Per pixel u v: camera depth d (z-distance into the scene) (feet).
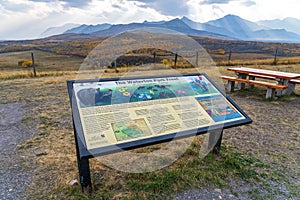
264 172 6.76
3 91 17.66
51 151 8.02
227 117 6.79
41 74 25.66
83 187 5.64
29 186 5.98
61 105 13.80
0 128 10.19
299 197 5.66
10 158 7.51
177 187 5.97
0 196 5.56
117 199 5.47
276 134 9.72
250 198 5.63
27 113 12.25
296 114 12.53
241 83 18.07
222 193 5.79
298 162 7.40
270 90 15.43
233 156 7.67
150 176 6.44
